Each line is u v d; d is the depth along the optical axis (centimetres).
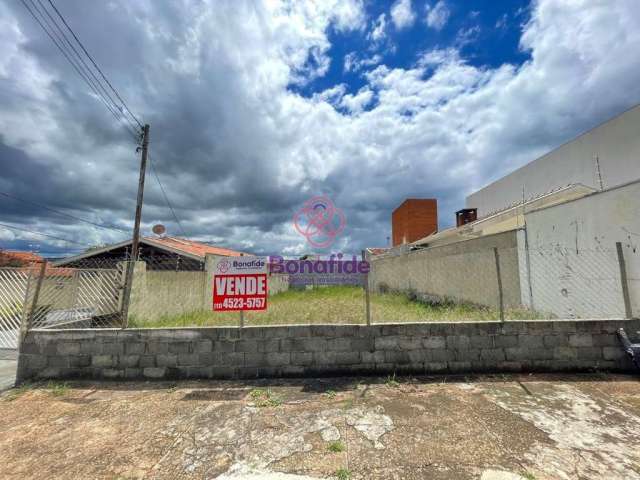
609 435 237
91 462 215
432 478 192
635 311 419
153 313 700
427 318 520
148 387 344
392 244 2505
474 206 1459
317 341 365
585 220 499
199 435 246
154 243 995
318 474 198
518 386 330
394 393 317
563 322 372
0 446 236
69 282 500
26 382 361
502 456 212
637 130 679
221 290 374
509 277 670
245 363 364
